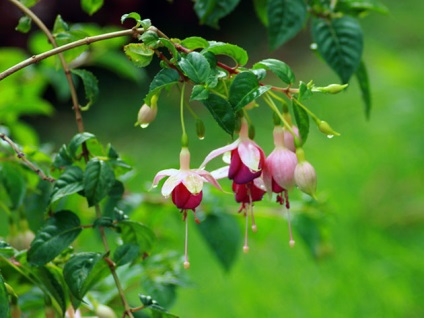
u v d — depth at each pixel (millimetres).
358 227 3297
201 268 3055
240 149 1441
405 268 3004
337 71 1586
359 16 1634
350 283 2920
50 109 1809
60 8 3826
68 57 1567
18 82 1835
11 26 3750
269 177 1452
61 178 1483
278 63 1433
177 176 1435
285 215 1731
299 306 2818
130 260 1489
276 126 1458
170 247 1757
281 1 1581
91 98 1522
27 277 1495
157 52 1435
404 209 3359
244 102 1416
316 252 1741
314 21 1593
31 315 1630
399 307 2793
